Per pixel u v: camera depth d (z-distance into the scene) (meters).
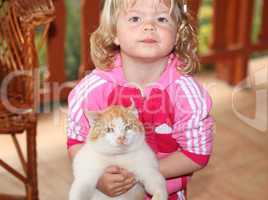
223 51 3.76
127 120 1.35
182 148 1.51
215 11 3.67
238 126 3.24
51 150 2.85
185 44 1.50
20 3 2.07
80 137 1.51
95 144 1.37
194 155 1.49
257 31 4.16
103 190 1.42
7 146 2.85
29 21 1.95
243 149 2.97
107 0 1.46
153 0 1.38
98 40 1.51
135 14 1.38
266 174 2.71
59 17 3.05
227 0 3.70
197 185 2.58
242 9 3.77
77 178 1.40
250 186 2.60
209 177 2.65
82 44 3.14
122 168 1.39
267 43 3.94
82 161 1.40
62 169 2.68
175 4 1.42
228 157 2.87
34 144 2.14
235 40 3.83
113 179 1.38
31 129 2.09
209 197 2.49
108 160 1.39
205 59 3.71
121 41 1.42
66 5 3.20
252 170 2.75
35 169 2.20
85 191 1.40
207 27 3.94
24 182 2.20
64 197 2.46
